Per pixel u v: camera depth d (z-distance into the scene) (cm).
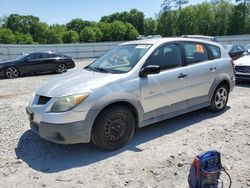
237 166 383
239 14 7288
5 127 562
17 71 1470
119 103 439
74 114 396
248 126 537
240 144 455
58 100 404
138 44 522
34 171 389
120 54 519
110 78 436
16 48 2927
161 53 497
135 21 11894
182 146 451
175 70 507
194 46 561
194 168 274
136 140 479
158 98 482
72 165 401
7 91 1004
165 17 8194
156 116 487
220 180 317
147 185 345
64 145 467
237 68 970
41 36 10119
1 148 464
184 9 7975
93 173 377
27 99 830
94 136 420
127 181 354
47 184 355
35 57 1545
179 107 523
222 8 7519
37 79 1351
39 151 450
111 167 390
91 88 412
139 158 413
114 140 437
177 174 368
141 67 464
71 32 9831
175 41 527
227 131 512
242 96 797
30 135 517
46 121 404
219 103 621
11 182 364
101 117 416
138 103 453
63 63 1656
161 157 414
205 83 566
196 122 564
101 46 3597
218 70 593
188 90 532
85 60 3216
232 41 4000
